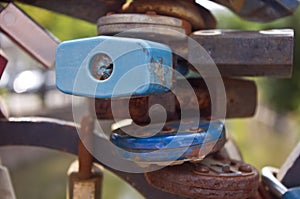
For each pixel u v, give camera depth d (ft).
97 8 1.34
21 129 1.39
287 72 1.25
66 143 1.38
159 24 1.10
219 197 1.08
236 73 1.28
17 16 1.31
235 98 1.38
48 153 7.55
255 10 1.42
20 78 6.54
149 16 1.10
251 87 1.42
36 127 1.39
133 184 1.34
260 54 1.14
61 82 0.96
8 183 1.46
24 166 7.04
